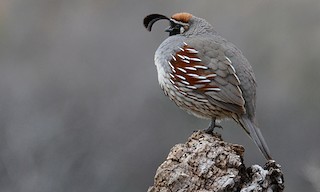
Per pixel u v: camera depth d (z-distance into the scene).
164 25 25.39
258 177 7.96
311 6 26.27
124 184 18.06
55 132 18.80
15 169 17.95
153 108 19.80
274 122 19.83
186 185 8.00
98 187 17.89
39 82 22.47
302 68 23.30
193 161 8.06
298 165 17.08
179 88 9.98
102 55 24.72
